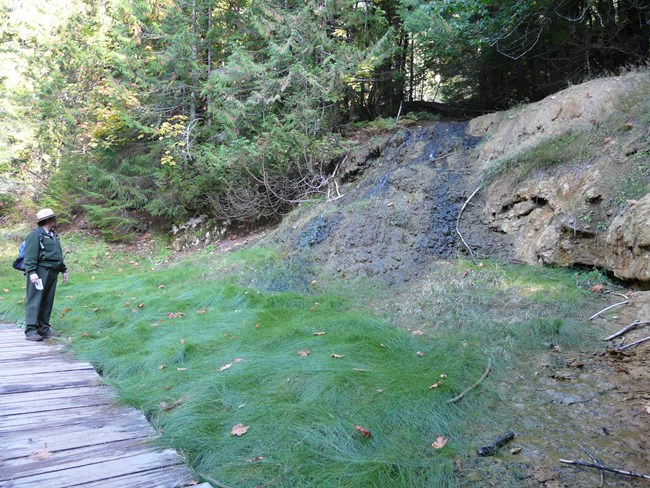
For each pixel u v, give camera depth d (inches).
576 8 349.1
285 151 376.2
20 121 565.0
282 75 405.1
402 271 264.5
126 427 130.3
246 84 403.9
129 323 239.1
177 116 433.7
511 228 269.6
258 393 144.1
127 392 153.8
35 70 559.5
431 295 223.3
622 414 121.4
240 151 374.9
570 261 227.0
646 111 235.9
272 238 365.7
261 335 196.2
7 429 127.3
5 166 595.5
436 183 313.4
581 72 374.9
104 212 489.7
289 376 150.9
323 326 200.1
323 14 391.2
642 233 190.4
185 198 454.6
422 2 368.8
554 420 122.6
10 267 446.6
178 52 438.0
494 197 285.6
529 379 146.8
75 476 102.9
